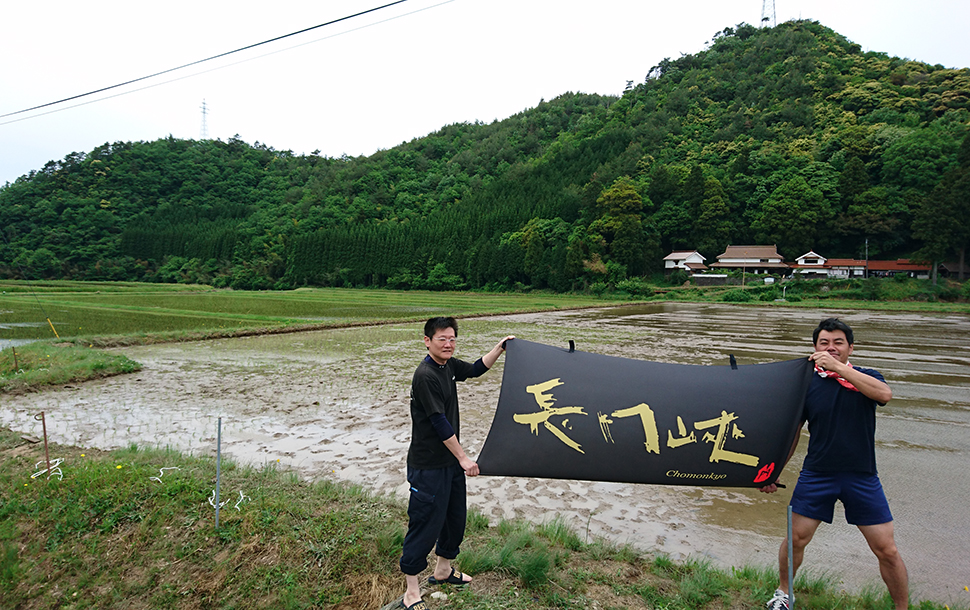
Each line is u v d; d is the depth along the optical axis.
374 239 83.50
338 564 3.28
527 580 3.12
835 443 2.63
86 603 3.18
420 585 3.11
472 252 75.69
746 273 59.06
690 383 3.02
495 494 4.88
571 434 2.97
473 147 137.00
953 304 40.19
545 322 25.08
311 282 84.69
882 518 2.61
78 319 21.39
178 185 119.44
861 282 48.09
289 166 141.62
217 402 8.34
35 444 5.84
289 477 4.71
